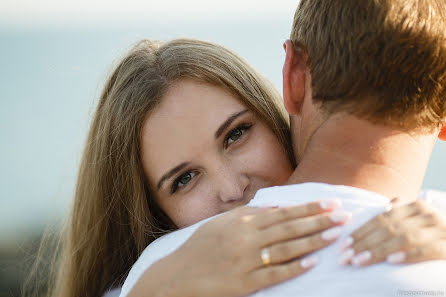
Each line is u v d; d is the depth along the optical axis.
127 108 1.99
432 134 1.35
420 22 1.25
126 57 2.12
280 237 1.24
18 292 3.26
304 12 1.44
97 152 2.19
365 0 1.28
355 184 1.28
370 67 1.25
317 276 1.19
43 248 2.66
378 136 1.28
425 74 1.25
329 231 1.21
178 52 1.98
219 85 1.92
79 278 2.39
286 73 1.46
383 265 1.16
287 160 2.04
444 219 1.20
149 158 1.98
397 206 1.22
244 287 1.25
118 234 2.32
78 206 2.33
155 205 2.21
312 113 1.40
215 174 1.92
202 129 1.88
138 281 1.44
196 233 1.42
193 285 1.30
